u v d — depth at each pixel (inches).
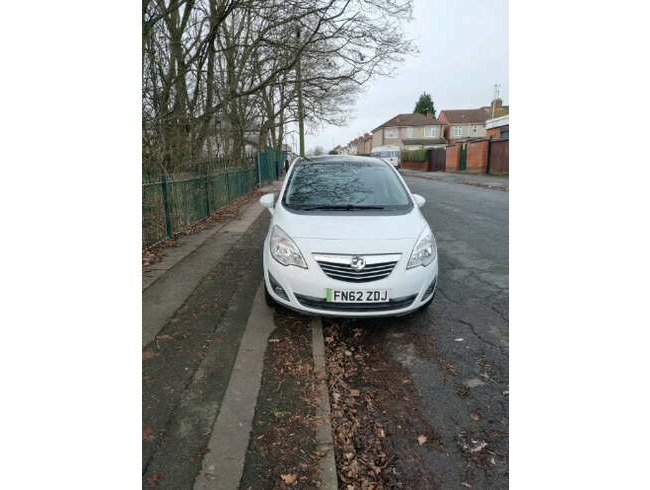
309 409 98.6
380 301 126.0
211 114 370.9
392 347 131.8
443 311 159.8
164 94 311.9
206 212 367.2
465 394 107.3
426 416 98.6
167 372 113.1
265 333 136.7
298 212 149.0
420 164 1441.9
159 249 246.1
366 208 154.3
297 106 549.0
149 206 245.9
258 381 109.7
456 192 602.9
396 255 127.7
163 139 284.2
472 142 1077.1
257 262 219.9
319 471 80.0
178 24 335.3
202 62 365.1
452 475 81.1
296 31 380.5
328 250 126.5
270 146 1015.0
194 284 183.3
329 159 191.6
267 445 86.6
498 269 214.2
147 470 79.3
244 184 586.2
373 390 109.0
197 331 137.6
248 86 511.2
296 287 128.0
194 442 87.0
